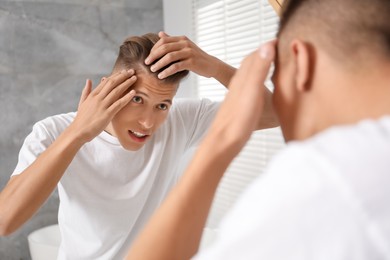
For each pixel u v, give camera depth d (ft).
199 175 1.60
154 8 8.39
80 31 7.71
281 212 1.07
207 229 6.40
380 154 1.06
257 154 6.43
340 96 1.36
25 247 7.47
